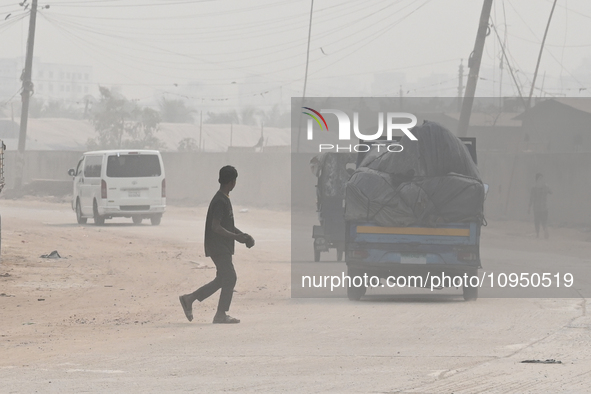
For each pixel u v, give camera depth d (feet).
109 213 385.09
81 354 106.93
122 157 388.98
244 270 229.86
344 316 145.69
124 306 162.40
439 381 87.15
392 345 112.78
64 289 187.11
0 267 219.41
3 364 99.71
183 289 189.57
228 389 83.30
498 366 95.91
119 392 81.87
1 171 215.92
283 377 90.02
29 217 455.63
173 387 84.38
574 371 92.43
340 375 90.99
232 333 126.00
